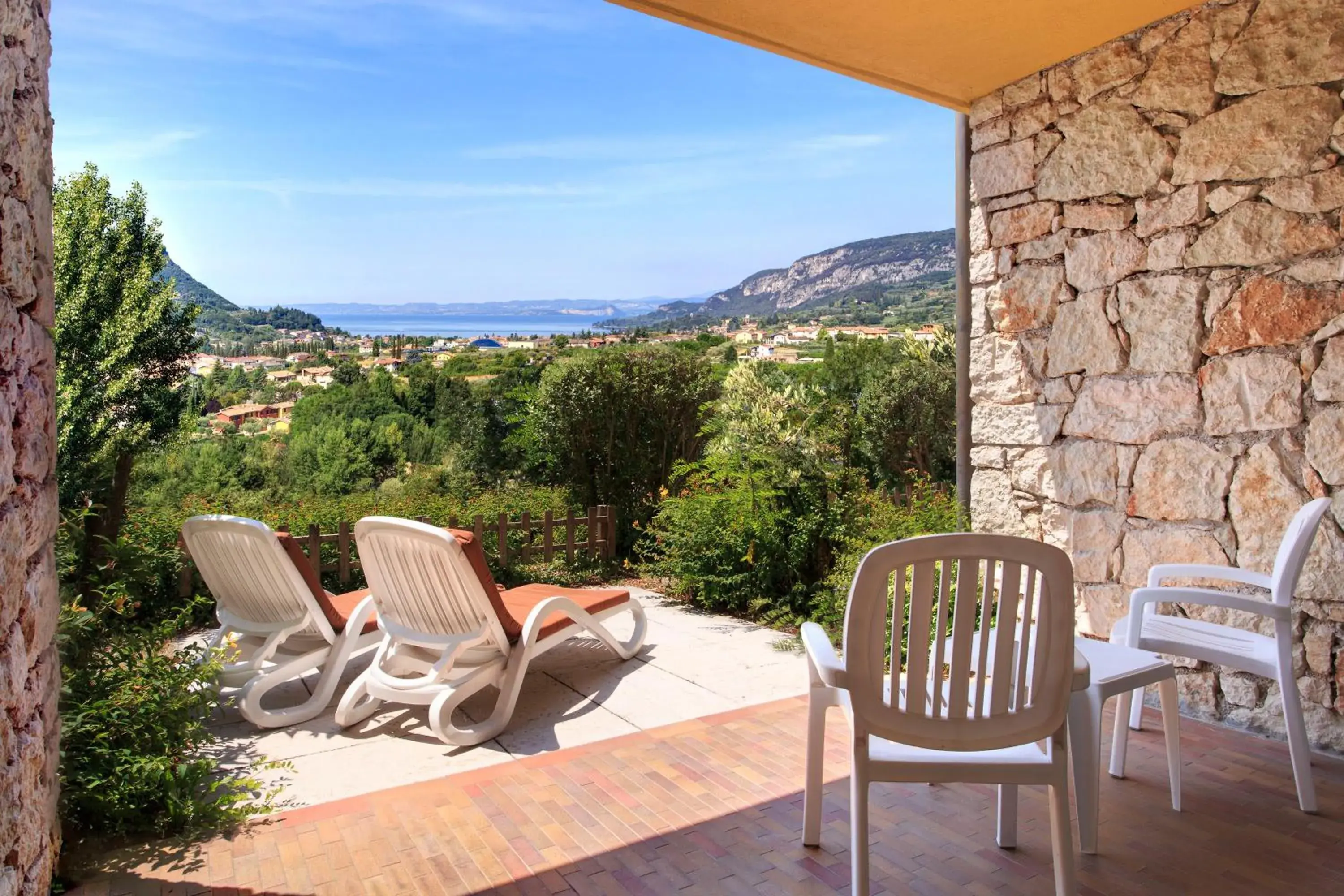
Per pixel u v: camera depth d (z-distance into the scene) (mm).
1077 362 4344
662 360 8594
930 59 4293
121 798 2691
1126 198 4082
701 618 5809
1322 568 3424
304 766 3352
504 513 6848
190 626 5387
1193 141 3809
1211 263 3768
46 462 2201
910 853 2590
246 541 3764
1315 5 3393
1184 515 3904
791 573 5688
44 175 2195
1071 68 4301
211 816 2768
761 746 3422
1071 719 2580
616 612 4602
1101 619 4258
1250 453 3656
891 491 8039
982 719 2072
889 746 2217
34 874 2053
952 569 2479
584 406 8250
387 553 3678
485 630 3711
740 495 5879
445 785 3062
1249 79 3605
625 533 7883
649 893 2363
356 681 3773
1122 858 2553
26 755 1970
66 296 7531
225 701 4016
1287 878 2439
